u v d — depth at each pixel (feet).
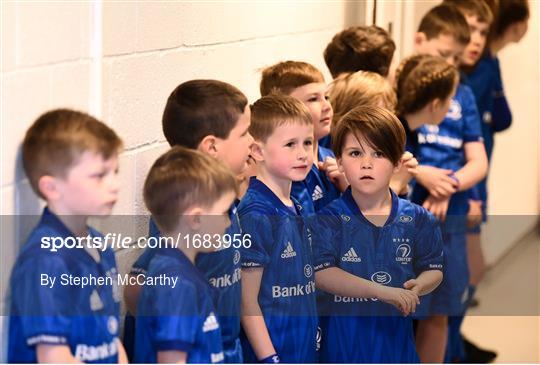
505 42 13.93
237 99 7.43
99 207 6.23
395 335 7.89
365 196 8.03
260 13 10.16
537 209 15.25
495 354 9.31
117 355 6.50
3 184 6.20
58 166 6.10
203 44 9.05
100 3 7.36
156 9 8.21
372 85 9.50
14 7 6.23
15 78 6.28
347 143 8.05
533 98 15.43
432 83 10.09
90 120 6.23
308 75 8.88
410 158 9.17
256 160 7.71
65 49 6.93
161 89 8.39
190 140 7.39
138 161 8.07
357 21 12.66
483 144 12.63
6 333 6.33
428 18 12.37
